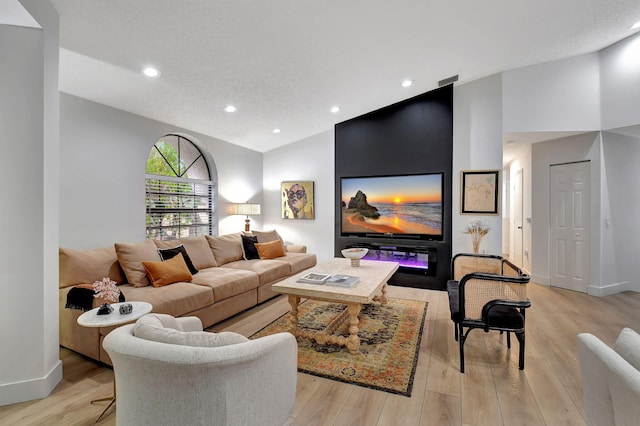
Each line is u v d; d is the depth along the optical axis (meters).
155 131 3.85
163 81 2.97
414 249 4.48
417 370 2.18
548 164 4.52
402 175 4.57
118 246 2.92
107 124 3.30
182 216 4.40
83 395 1.91
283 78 3.29
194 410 1.08
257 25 2.34
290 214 5.67
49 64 1.92
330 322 2.87
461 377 2.09
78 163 3.04
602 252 4.02
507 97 4.00
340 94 3.93
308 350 2.50
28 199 1.84
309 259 4.70
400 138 4.57
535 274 4.71
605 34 3.38
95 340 2.24
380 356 2.38
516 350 2.48
